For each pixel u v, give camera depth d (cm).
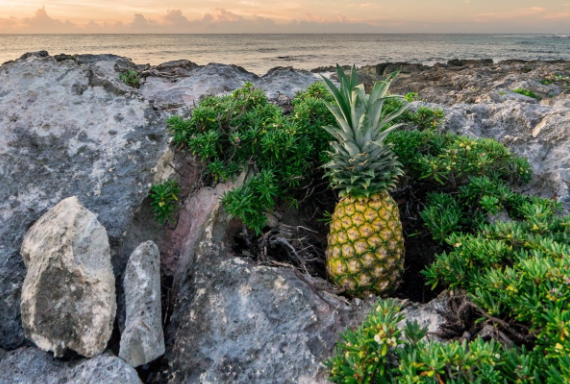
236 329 434
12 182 600
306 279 478
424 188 654
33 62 747
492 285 377
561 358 285
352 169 489
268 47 14388
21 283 521
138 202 576
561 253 393
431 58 8712
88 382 397
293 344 414
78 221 468
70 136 644
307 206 657
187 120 645
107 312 442
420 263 609
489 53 10456
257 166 627
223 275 477
